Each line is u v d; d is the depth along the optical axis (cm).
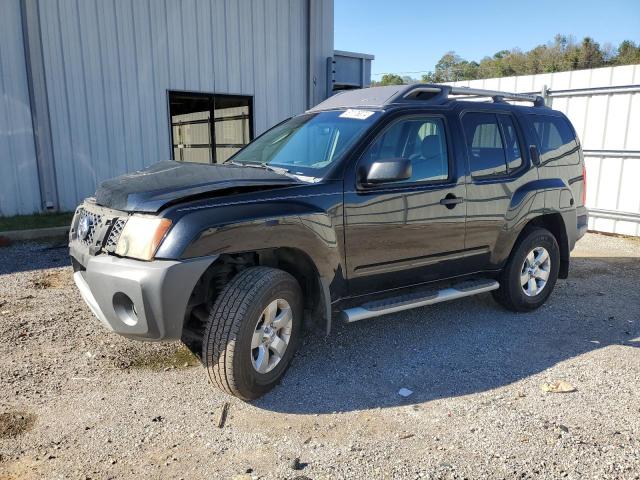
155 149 1088
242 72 1194
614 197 952
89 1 973
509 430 322
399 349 442
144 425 322
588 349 448
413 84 460
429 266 445
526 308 530
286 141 456
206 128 1291
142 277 305
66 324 474
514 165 502
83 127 994
